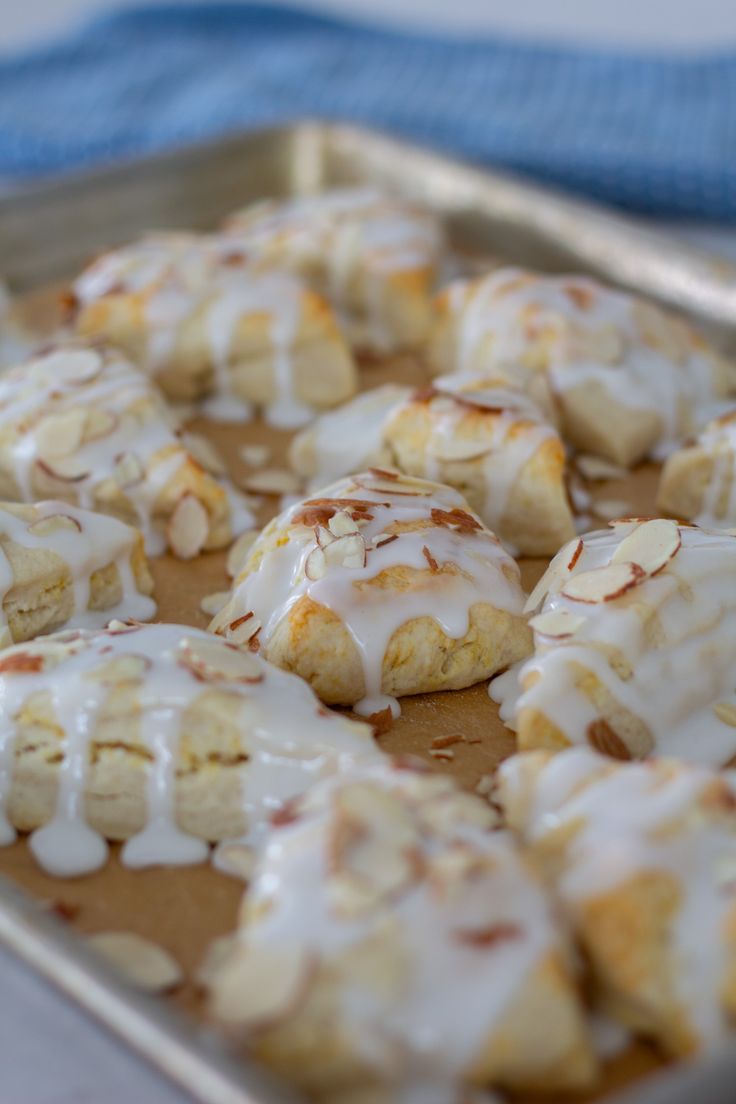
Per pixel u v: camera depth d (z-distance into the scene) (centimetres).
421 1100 45
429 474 62
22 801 52
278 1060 45
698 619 54
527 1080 45
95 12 102
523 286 69
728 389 68
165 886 51
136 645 53
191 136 84
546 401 66
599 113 84
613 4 100
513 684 56
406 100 85
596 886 46
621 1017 47
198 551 61
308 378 68
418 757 54
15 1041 48
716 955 46
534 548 62
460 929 45
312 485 64
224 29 95
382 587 55
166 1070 44
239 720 51
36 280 75
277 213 76
